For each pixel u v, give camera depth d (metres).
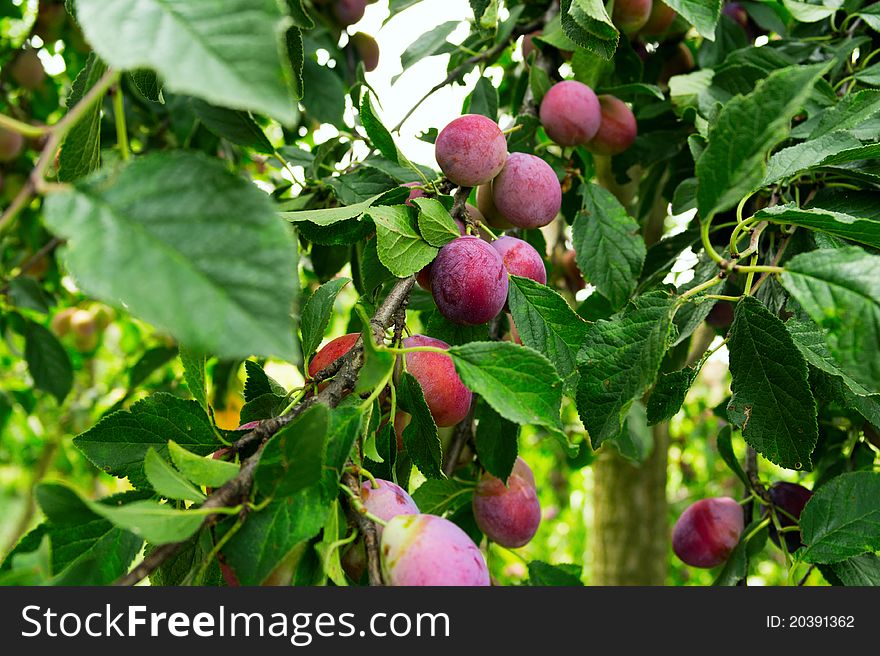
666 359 1.74
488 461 1.29
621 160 1.88
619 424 0.98
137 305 0.51
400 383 1.01
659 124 1.87
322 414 0.72
